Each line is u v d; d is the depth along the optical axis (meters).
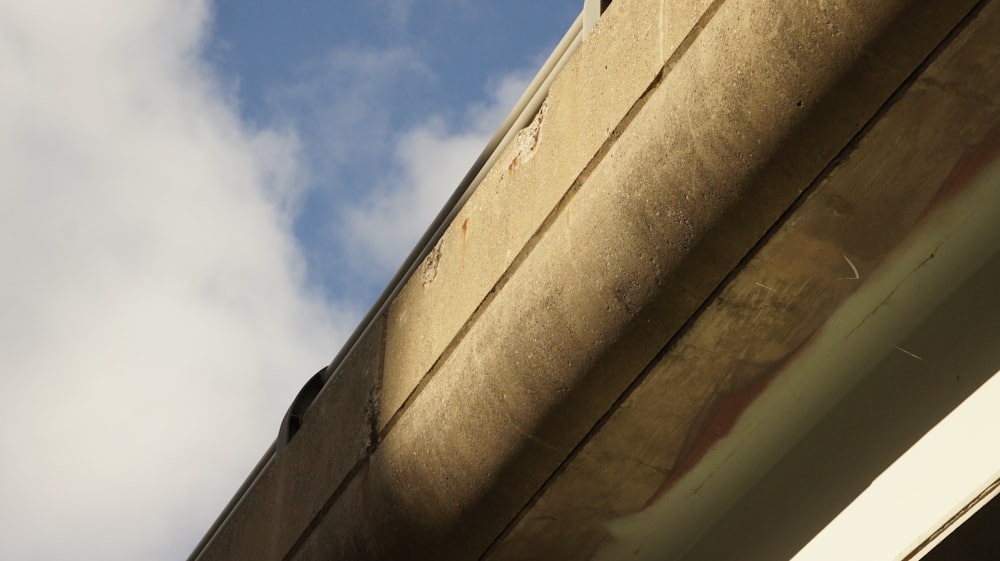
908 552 2.72
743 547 3.27
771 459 3.29
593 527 3.38
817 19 2.60
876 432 3.04
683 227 2.87
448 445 3.38
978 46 2.55
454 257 3.63
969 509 2.64
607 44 3.23
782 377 3.10
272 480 4.36
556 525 3.37
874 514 2.83
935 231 2.86
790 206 2.78
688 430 3.18
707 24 2.86
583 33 3.57
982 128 2.69
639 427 3.16
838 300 2.95
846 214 2.80
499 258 3.38
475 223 3.59
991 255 2.93
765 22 2.68
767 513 3.25
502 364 3.23
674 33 2.93
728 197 2.80
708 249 2.86
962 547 2.67
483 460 3.31
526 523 3.35
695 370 3.06
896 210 2.81
